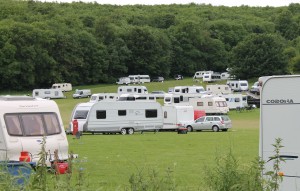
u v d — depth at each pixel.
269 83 19.12
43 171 11.38
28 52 179.50
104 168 32.19
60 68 189.50
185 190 17.17
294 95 18.66
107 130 74.31
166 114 81.81
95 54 199.50
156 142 56.03
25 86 184.25
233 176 13.11
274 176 12.52
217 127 78.62
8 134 29.50
